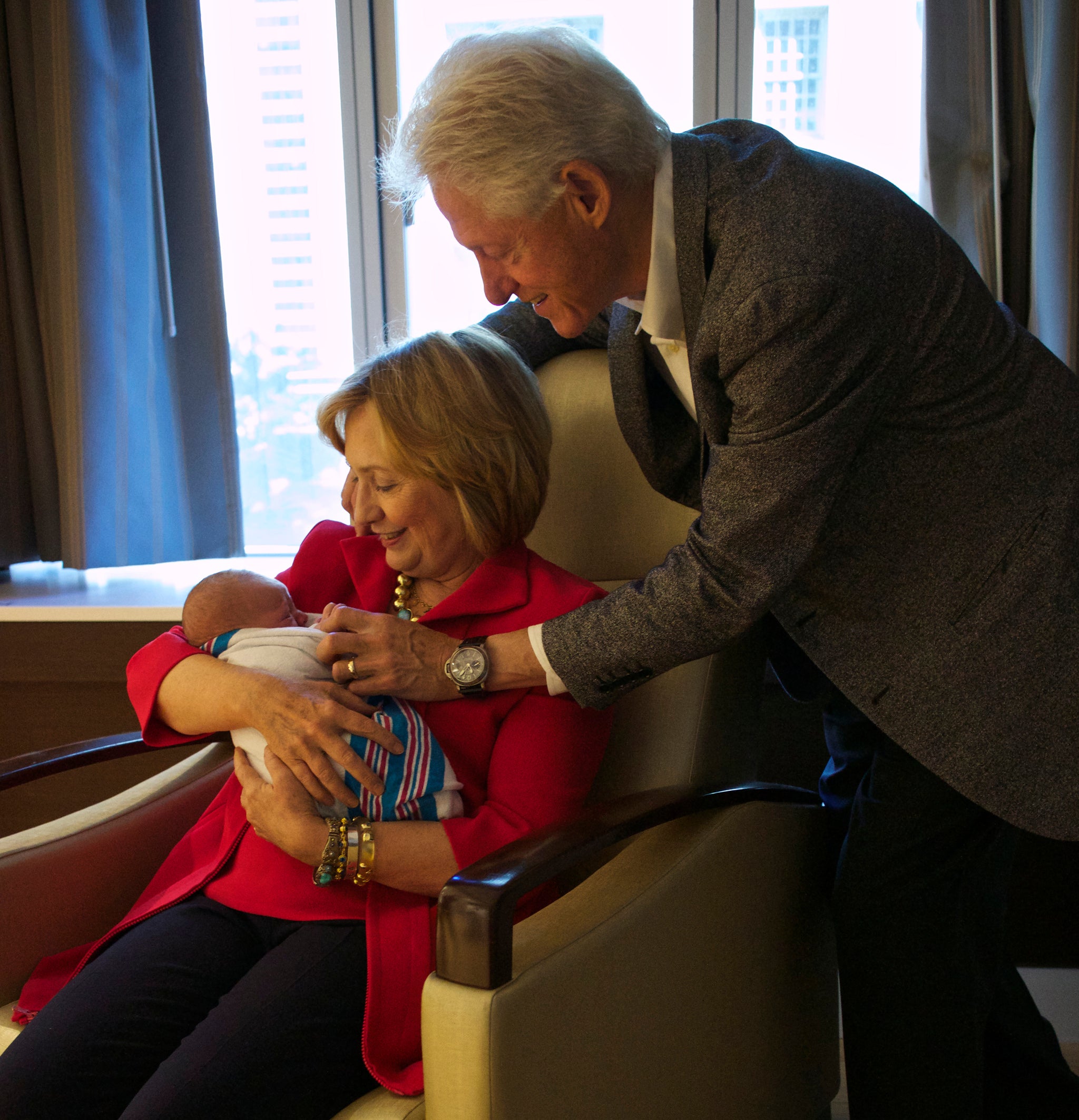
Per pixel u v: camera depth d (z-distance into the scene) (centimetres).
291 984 98
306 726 104
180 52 199
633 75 213
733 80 207
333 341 227
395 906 104
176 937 106
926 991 121
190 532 210
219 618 119
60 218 190
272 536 232
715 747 123
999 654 103
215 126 220
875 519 104
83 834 123
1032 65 181
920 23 200
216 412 207
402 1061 96
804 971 132
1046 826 104
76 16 186
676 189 98
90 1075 96
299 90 219
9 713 189
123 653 184
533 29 97
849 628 109
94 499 197
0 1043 109
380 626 111
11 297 200
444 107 94
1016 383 104
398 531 117
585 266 102
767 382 92
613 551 138
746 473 94
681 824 113
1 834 194
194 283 205
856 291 91
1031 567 102
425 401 111
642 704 126
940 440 102
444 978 85
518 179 93
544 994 86
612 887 102
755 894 119
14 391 205
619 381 121
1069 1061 163
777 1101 128
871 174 101
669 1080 104
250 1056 92
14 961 116
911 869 118
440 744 112
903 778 117
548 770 109
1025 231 186
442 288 225
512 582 116
